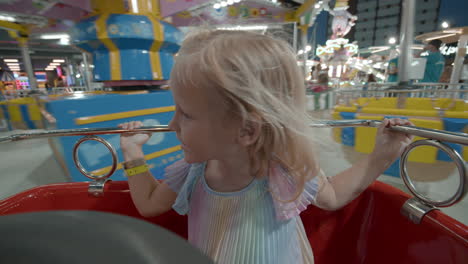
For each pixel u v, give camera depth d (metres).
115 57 2.72
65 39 6.55
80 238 0.18
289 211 0.62
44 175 3.19
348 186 0.75
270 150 0.54
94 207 0.94
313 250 0.94
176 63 0.49
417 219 0.74
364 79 14.87
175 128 0.54
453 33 5.62
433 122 2.31
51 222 0.20
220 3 4.09
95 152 2.29
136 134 0.82
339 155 3.13
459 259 0.65
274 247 0.62
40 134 0.87
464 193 0.62
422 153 2.32
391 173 2.59
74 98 2.16
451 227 0.67
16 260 0.18
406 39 3.36
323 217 0.93
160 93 2.70
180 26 4.23
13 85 16.09
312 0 5.11
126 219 0.21
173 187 0.72
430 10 34.53
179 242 0.19
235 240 0.61
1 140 0.84
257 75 0.47
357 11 40.38
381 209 0.86
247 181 0.62
